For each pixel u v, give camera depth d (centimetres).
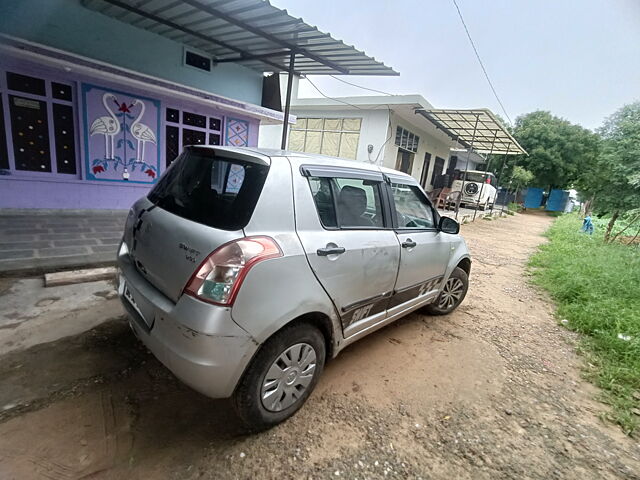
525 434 236
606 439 240
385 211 283
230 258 175
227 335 173
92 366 248
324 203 232
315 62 644
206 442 200
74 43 559
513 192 3053
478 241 1012
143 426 206
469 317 429
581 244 955
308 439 210
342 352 312
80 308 319
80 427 198
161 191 238
